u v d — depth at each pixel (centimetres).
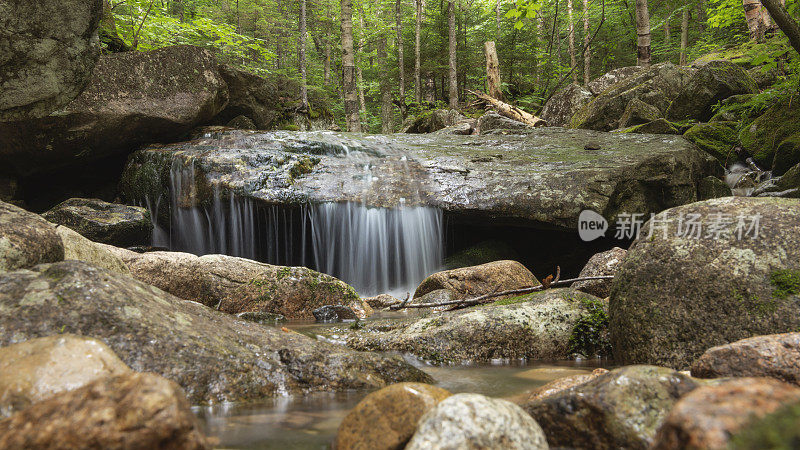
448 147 958
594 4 2133
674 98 1143
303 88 1526
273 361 253
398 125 2442
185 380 221
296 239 793
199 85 955
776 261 276
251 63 2016
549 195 702
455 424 144
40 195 904
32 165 820
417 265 750
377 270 762
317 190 774
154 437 131
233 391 228
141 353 222
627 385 175
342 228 767
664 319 290
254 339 268
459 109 1727
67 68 728
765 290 270
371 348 350
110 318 229
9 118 720
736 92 987
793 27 602
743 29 1723
